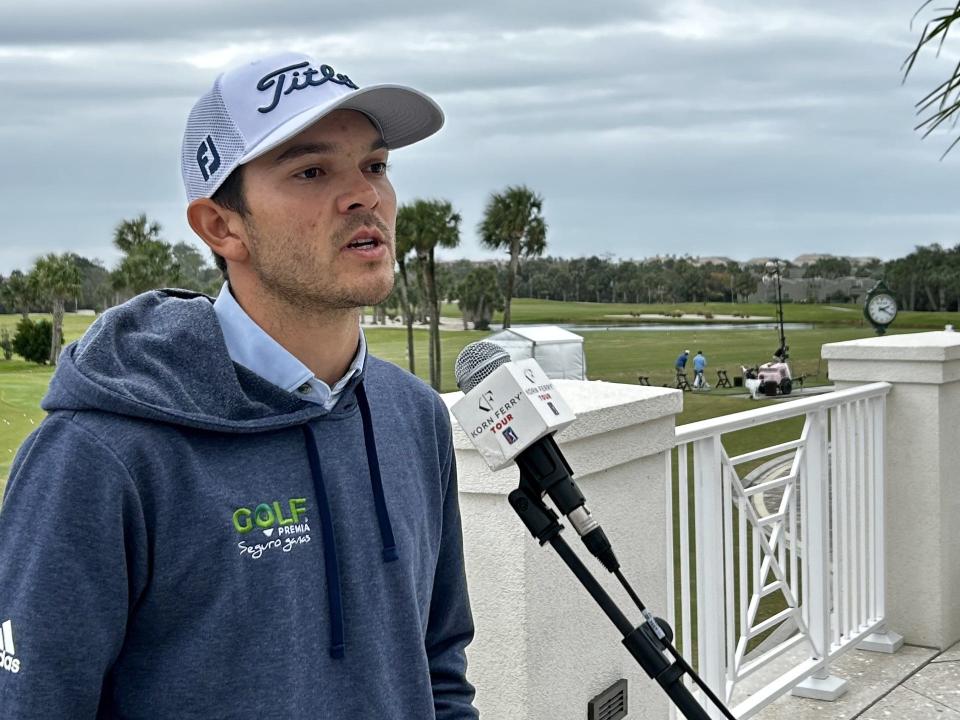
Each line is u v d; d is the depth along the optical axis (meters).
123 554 1.07
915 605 4.44
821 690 3.90
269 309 1.26
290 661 1.15
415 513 1.37
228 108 1.23
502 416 1.48
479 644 2.28
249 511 1.15
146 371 1.17
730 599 3.20
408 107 1.29
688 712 1.47
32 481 1.07
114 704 1.13
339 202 1.22
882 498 4.39
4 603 1.04
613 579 2.56
